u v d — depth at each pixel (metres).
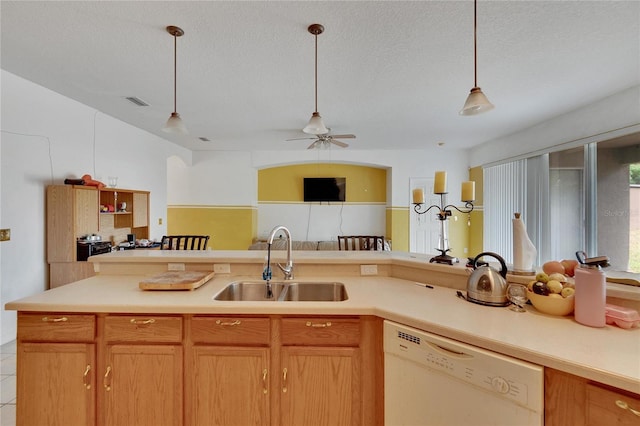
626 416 0.80
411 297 1.50
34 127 2.89
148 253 2.17
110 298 1.46
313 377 1.36
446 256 1.84
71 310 1.37
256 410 1.36
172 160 6.08
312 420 1.37
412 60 2.43
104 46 2.23
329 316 1.37
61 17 1.88
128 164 4.25
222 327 1.37
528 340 1.00
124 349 1.37
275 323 1.37
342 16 1.87
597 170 3.38
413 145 5.77
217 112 3.75
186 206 6.34
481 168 5.75
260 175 6.99
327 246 5.97
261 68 2.57
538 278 1.34
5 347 2.57
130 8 1.79
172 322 1.37
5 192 2.65
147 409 1.37
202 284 1.73
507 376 0.96
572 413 0.87
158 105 3.49
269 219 6.99
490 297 1.37
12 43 2.19
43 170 2.98
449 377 1.10
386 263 1.99
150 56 2.37
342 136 4.23
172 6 1.77
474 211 6.01
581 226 3.59
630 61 2.44
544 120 4.04
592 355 0.90
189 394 1.37
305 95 3.18
